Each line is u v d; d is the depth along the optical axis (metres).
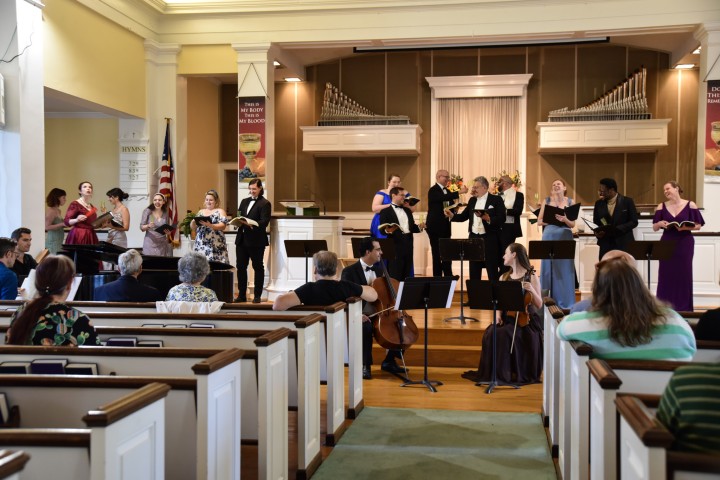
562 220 7.16
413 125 11.90
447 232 8.80
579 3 9.66
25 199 7.46
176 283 6.89
